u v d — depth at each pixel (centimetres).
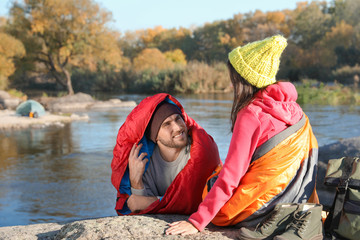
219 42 9044
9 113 2078
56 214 627
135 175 309
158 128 302
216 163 307
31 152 1178
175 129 300
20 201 698
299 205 225
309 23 7506
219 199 229
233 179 226
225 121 1770
